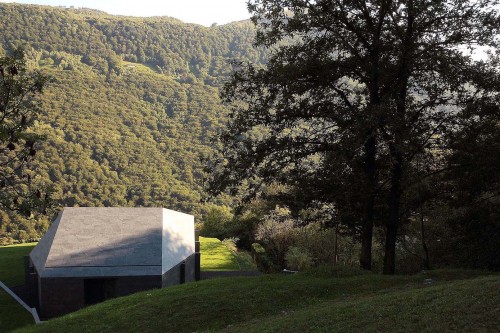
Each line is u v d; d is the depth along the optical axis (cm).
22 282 2598
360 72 1803
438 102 1667
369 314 977
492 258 1969
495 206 1856
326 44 1803
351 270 1656
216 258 3309
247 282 1642
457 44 1698
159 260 2325
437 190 1805
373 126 1490
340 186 1677
